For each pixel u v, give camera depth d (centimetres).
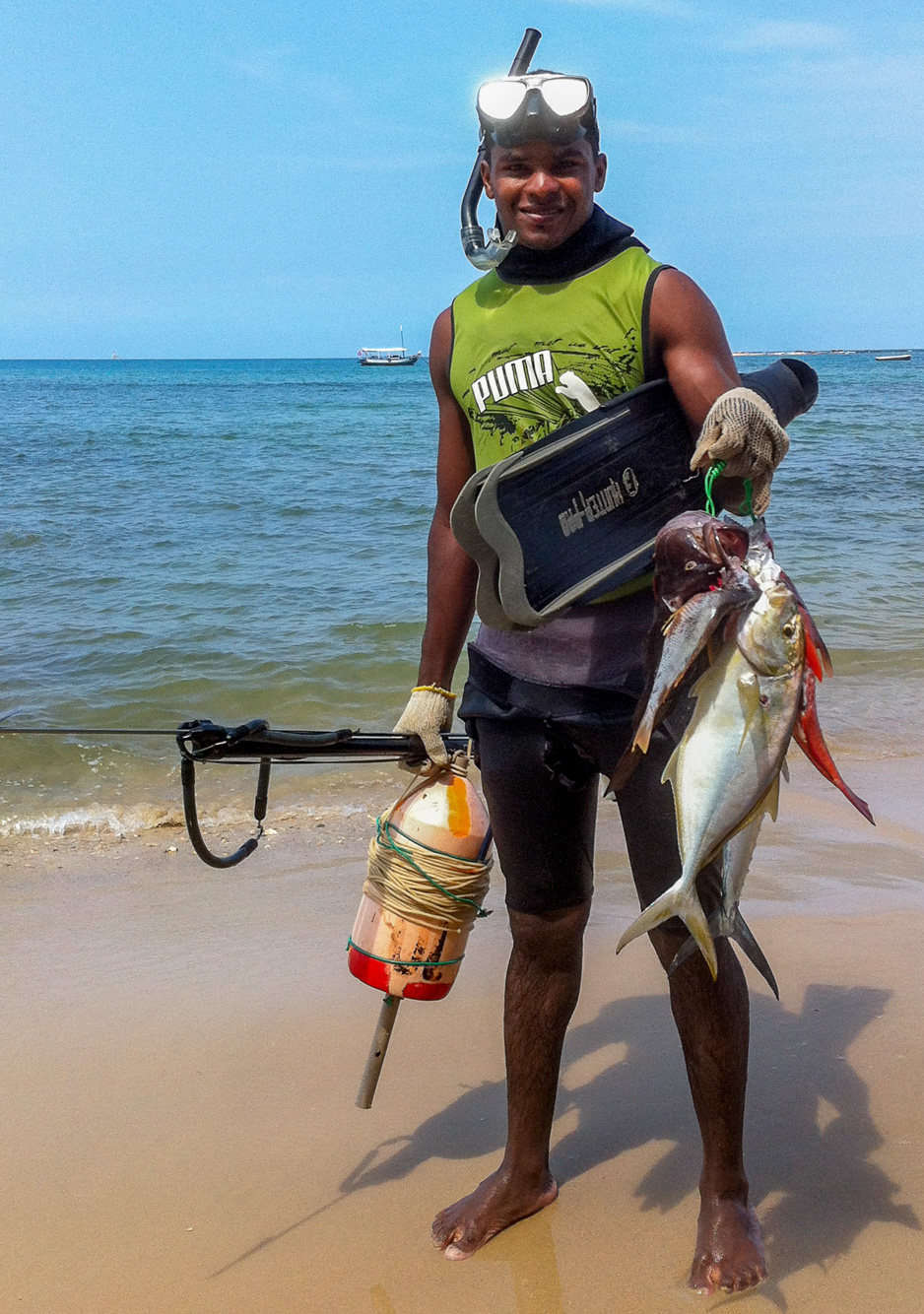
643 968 394
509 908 266
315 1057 343
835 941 402
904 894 446
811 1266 247
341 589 1139
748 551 197
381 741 266
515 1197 264
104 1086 329
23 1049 348
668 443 232
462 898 266
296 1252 261
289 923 440
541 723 248
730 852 203
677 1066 333
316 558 1330
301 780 619
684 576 195
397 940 267
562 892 260
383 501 1808
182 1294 249
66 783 614
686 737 200
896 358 16650
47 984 390
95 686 813
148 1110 318
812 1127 296
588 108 234
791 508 1677
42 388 8881
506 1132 305
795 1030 342
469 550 231
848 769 605
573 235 240
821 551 1306
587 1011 366
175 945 421
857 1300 237
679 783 201
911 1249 251
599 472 230
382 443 3114
